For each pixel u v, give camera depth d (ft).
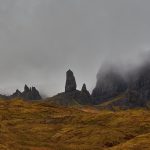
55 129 471.62
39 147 298.97
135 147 303.68
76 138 402.11
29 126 496.64
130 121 514.68
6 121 536.42
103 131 418.31
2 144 261.03
